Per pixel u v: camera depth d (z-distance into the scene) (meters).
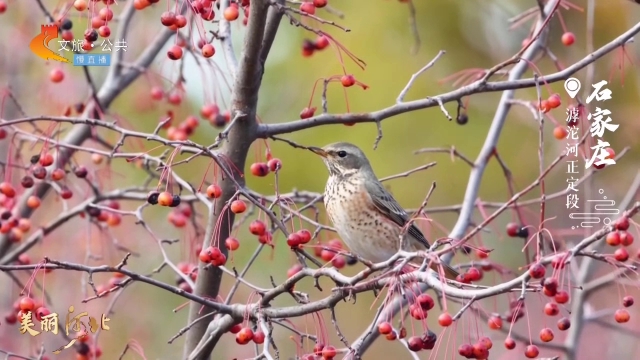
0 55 14.30
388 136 15.12
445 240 7.79
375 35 15.36
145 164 11.28
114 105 14.62
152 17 14.68
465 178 15.34
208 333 9.49
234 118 9.29
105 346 14.42
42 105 13.70
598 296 15.56
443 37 15.90
